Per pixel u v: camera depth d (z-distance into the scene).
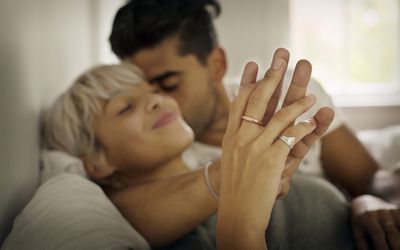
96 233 0.80
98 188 0.95
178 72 1.41
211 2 1.57
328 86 2.66
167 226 0.89
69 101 1.15
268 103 0.71
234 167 0.67
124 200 0.96
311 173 1.38
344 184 1.49
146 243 0.89
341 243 1.00
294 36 2.62
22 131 1.00
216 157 1.30
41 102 1.20
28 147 1.05
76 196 0.88
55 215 0.83
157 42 1.40
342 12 2.62
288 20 2.54
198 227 0.97
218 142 1.45
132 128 1.08
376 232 0.95
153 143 1.08
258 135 0.66
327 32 2.63
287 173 0.76
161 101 1.12
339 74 2.65
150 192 0.93
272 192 0.66
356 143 1.48
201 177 0.86
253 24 2.53
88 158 1.13
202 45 1.45
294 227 1.00
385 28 2.64
